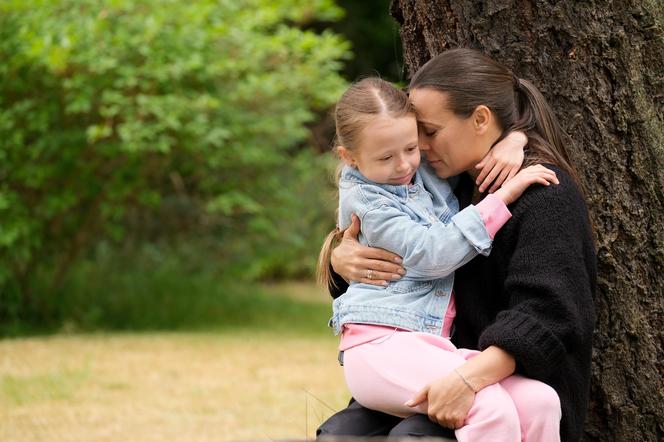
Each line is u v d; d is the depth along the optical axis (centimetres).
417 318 443
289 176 1655
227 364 1160
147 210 1759
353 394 447
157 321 1551
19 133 1352
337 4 2712
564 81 508
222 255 1795
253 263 1722
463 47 530
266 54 1555
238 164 1523
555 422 412
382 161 450
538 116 474
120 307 1600
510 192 435
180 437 804
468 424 407
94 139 1340
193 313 1620
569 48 507
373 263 452
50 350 1244
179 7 1427
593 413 510
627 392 506
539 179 434
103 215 1488
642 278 507
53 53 1291
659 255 505
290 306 1802
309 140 1903
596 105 507
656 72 508
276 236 1603
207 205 1543
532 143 465
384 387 431
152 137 1330
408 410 429
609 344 507
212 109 1429
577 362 436
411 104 461
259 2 1575
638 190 507
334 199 523
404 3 569
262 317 1653
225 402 948
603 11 506
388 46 2758
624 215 506
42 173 1375
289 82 1521
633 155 506
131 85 1334
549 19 508
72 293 1603
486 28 520
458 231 430
